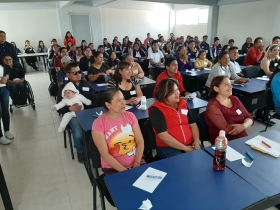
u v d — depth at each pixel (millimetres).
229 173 1224
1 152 2721
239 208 984
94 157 1627
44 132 3262
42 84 6383
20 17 9273
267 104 2695
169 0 7863
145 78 3852
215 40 8109
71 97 2482
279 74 2621
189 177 1200
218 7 8977
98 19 10648
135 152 1645
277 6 6621
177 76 2895
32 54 8258
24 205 1879
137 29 11664
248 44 7266
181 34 11867
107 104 1525
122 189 1124
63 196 1975
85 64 4926
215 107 1918
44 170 2354
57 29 10023
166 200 1040
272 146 1468
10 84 3824
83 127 1913
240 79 3189
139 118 2068
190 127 1913
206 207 991
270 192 1078
